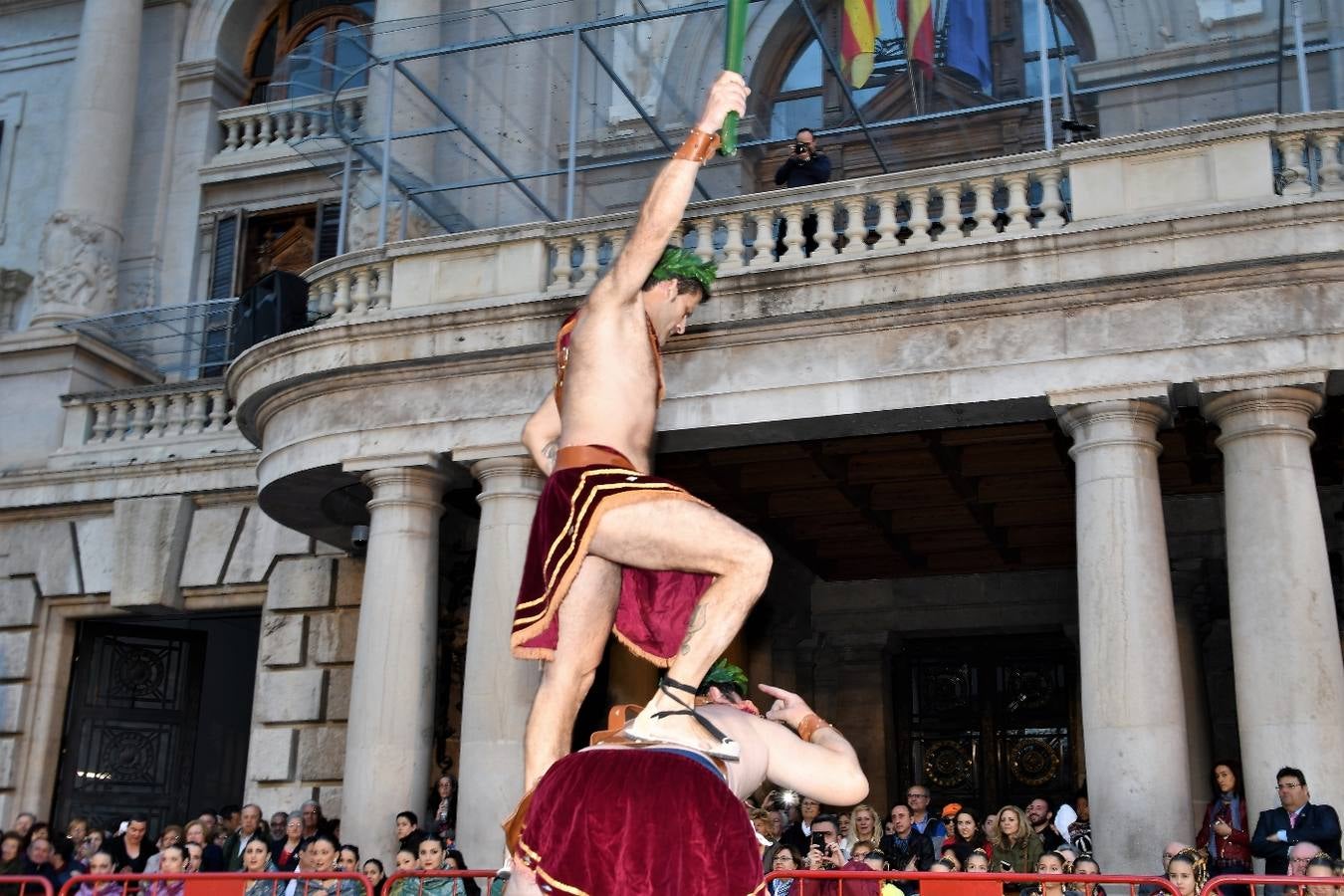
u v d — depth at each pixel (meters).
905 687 21.25
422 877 9.02
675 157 3.41
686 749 2.97
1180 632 18.09
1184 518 18.11
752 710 3.52
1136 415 12.59
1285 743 11.53
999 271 13.01
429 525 15.03
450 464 15.10
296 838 15.53
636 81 21.14
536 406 14.45
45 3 26.11
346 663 19.59
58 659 21.25
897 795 20.80
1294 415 12.28
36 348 22.48
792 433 13.80
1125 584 12.20
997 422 13.42
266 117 25.00
